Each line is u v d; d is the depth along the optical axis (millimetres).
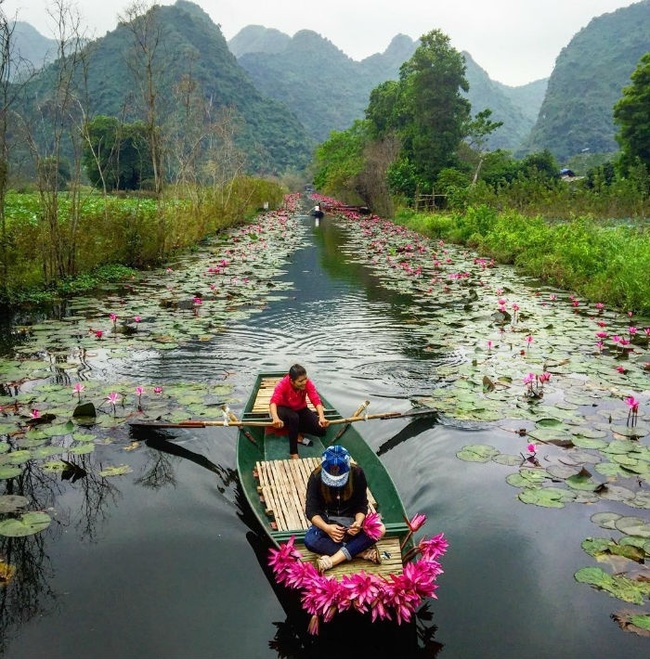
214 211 24500
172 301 11391
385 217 35375
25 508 4516
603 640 3271
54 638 3285
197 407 6273
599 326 9828
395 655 3195
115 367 7652
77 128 12953
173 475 5047
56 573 3812
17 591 3648
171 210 18953
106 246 14477
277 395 5367
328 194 62125
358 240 23375
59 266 12430
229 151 27312
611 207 26078
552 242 15945
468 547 4062
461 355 8250
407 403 6566
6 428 5707
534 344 8766
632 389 6934
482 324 9938
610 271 12305
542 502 4527
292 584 3490
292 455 5246
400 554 3719
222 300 11672
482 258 17781
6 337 8891
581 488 4730
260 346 8641
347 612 3404
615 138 40219
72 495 4719
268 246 20891
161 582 3734
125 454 5375
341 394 6844
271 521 4258
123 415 6074
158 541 4145
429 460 5293
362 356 8219
